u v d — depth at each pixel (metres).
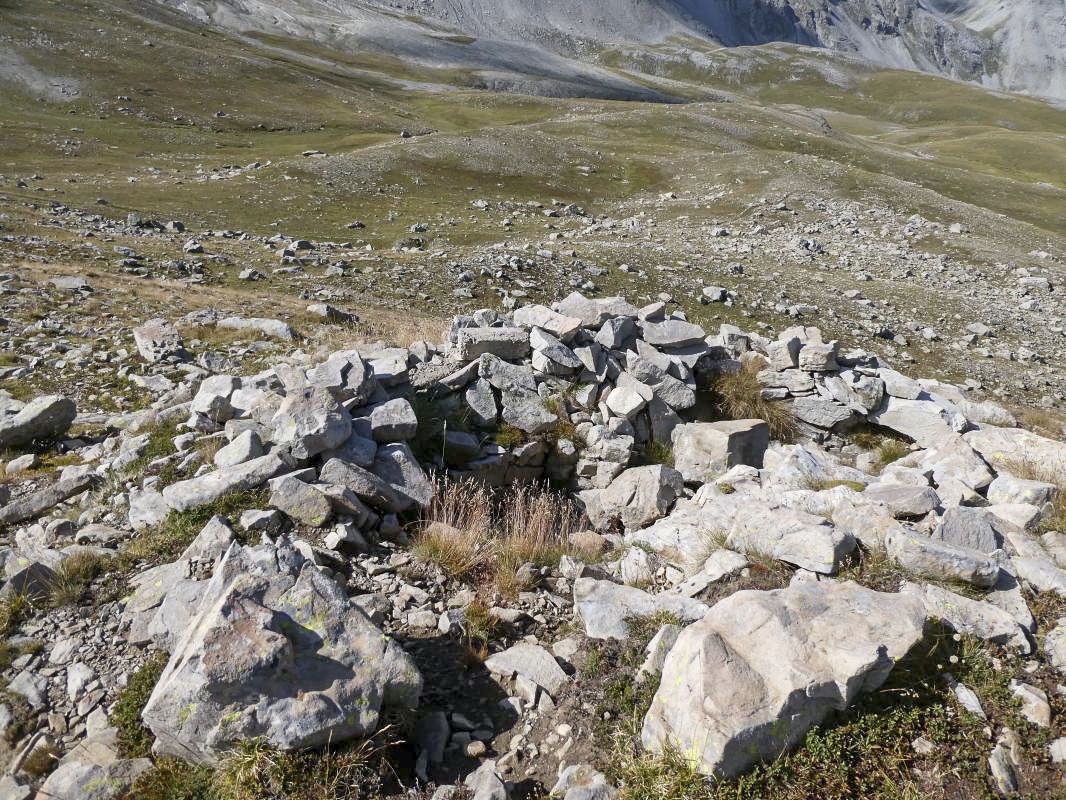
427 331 16.98
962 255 45.53
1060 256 47.88
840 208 57.03
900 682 4.82
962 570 5.84
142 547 6.88
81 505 8.06
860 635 4.72
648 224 55.16
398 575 6.82
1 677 5.33
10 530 7.75
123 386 13.38
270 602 5.05
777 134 103.62
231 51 137.12
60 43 104.19
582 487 10.79
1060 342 30.09
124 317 19.53
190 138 82.81
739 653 4.65
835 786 4.25
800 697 4.38
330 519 7.28
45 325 17.58
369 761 4.52
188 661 4.44
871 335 28.47
